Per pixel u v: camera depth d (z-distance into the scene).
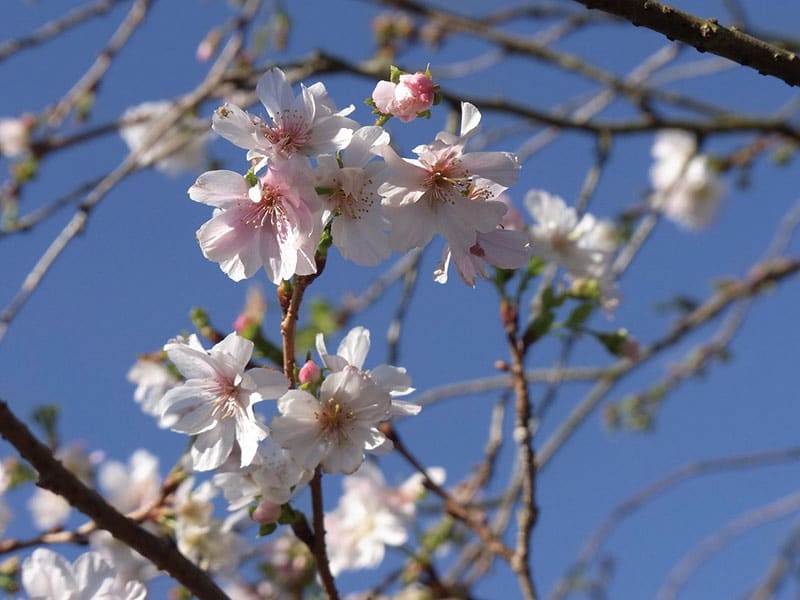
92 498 0.58
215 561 0.74
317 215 0.57
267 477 0.60
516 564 0.73
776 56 0.60
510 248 0.61
